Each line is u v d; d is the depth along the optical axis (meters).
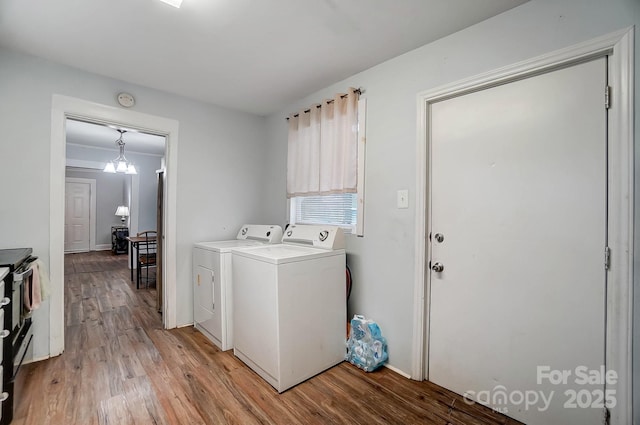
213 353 2.37
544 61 1.51
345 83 2.54
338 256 2.27
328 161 2.63
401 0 1.56
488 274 1.75
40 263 1.95
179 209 2.91
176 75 2.48
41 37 1.93
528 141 1.60
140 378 1.99
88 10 1.66
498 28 1.67
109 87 2.50
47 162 2.21
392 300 2.17
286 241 2.69
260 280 2.00
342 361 2.29
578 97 1.45
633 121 1.29
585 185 1.43
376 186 2.28
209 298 2.63
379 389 1.91
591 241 1.41
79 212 7.86
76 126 4.38
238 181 3.36
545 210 1.54
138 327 2.88
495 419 1.64
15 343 1.62
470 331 1.82
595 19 1.37
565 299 1.48
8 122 2.07
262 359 2.00
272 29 1.84
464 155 1.85
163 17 1.72
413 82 2.06
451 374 1.90
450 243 1.92
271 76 2.50
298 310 1.97
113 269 5.73
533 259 1.58
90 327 2.87
